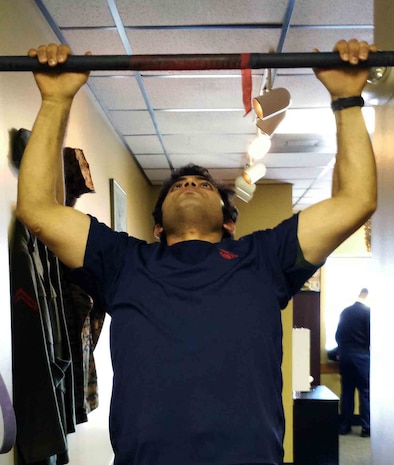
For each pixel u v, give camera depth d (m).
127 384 0.95
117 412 0.96
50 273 1.67
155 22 1.87
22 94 1.62
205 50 2.12
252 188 3.16
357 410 5.55
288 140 3.27
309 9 1.78
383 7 1.16
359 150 1.05
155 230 1.40
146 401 0.92
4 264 1.09
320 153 3.40
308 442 3.78
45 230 1.05
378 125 1.15
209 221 1.23
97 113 2.63
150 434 0.89
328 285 6.30
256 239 1.10
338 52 0.98
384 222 1.11
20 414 1.39
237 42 2.04
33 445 1.38
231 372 0.92
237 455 0.88
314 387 4.34
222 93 2.49
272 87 2.40
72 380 1.67
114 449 0.97
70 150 1.80
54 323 1.61
